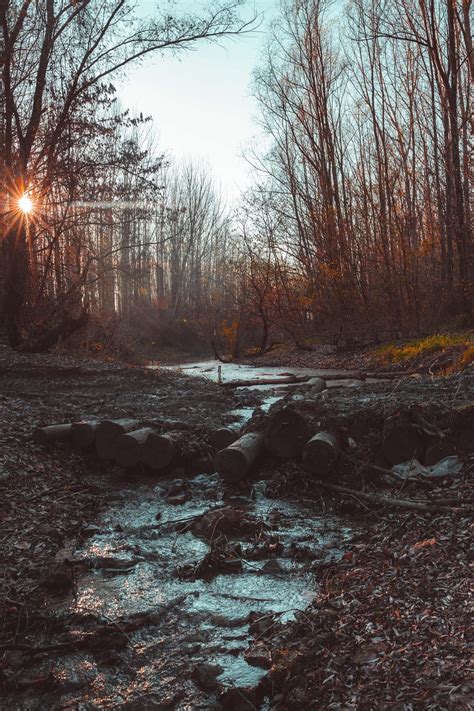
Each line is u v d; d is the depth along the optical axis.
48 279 19.89
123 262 24.56
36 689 3.49
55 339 17.45
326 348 26.16
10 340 17.28
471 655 3.12
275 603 4.33
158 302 41.44
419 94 25.08
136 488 7.07
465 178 20.91
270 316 28.69
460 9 21.73
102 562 5.05
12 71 16.84
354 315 24.94
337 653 3.44
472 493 5.57
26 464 7.11
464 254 20.67
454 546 4.55
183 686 3.46
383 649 3.36
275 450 7.14
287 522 5.86
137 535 5.71
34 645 3.92
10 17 15.84
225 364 25.50
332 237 25.36
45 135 16.80
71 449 7.90
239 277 28.80
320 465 6.64
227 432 7.52
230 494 6.75
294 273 27.59
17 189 16.11
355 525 5.71
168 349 37.34
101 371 13.19
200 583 4.73
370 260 23.64
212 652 3.75
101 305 30.72
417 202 23.97
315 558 5.04
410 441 6.59
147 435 7.63
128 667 3.67
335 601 4.10
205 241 51.50
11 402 9.80
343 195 26.62
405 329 22.66
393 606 3.83
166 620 4.19
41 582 4.64
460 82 23.34
